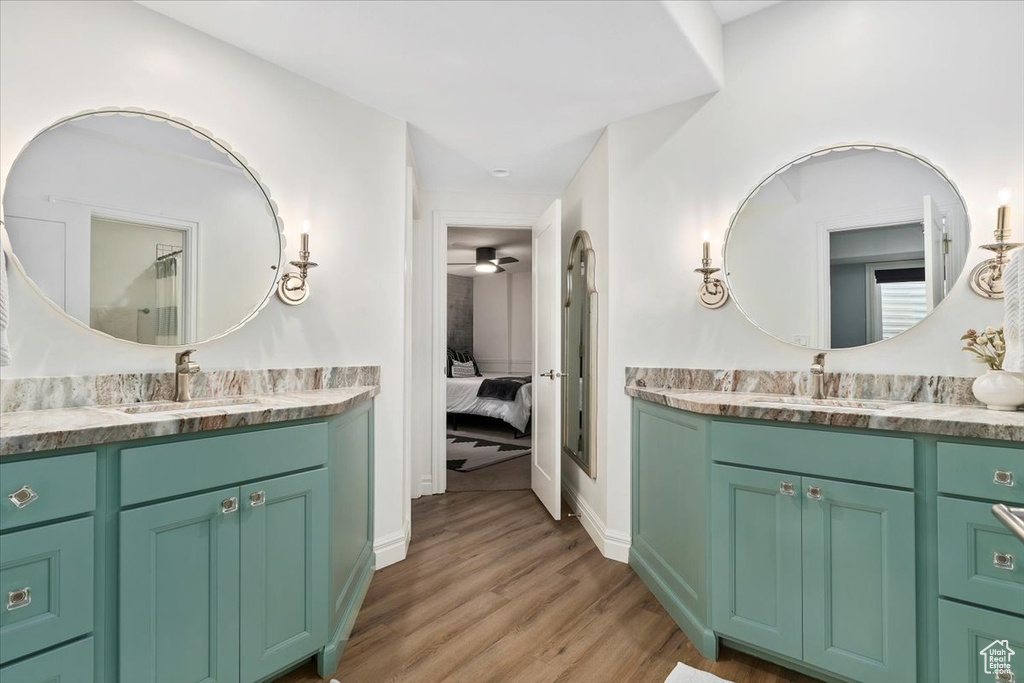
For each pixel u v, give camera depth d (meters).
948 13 1.78
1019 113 1.67
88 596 1.15
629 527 2.50
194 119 1.82
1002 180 1.69
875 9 1.90
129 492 1.20
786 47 2.08
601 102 2.35
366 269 2.35
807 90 2.03
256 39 1.87
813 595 1.55
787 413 1.57
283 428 1.50
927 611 1.40
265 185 1.99
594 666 1.68
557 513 3.02
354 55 1.97
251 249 1.95
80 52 1.58
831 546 1.52
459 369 7.31
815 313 1.99
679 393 2.12
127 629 1.19
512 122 2.55
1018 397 1.50
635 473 2.42
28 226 1.48
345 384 2.23
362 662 1.70
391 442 2.46
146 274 1.70
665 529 2.10
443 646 1.79
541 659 1.72
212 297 1.84
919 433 1.41
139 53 1.69
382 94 2.27
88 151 1.60
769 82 2.11
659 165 2.40
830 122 1.98
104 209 1.62
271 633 1.47
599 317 2.77
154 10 1.72
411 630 1.89
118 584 1.19
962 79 1.75
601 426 2.72
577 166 3.18
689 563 1.89
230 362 1.89
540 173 3.30
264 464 1.45
